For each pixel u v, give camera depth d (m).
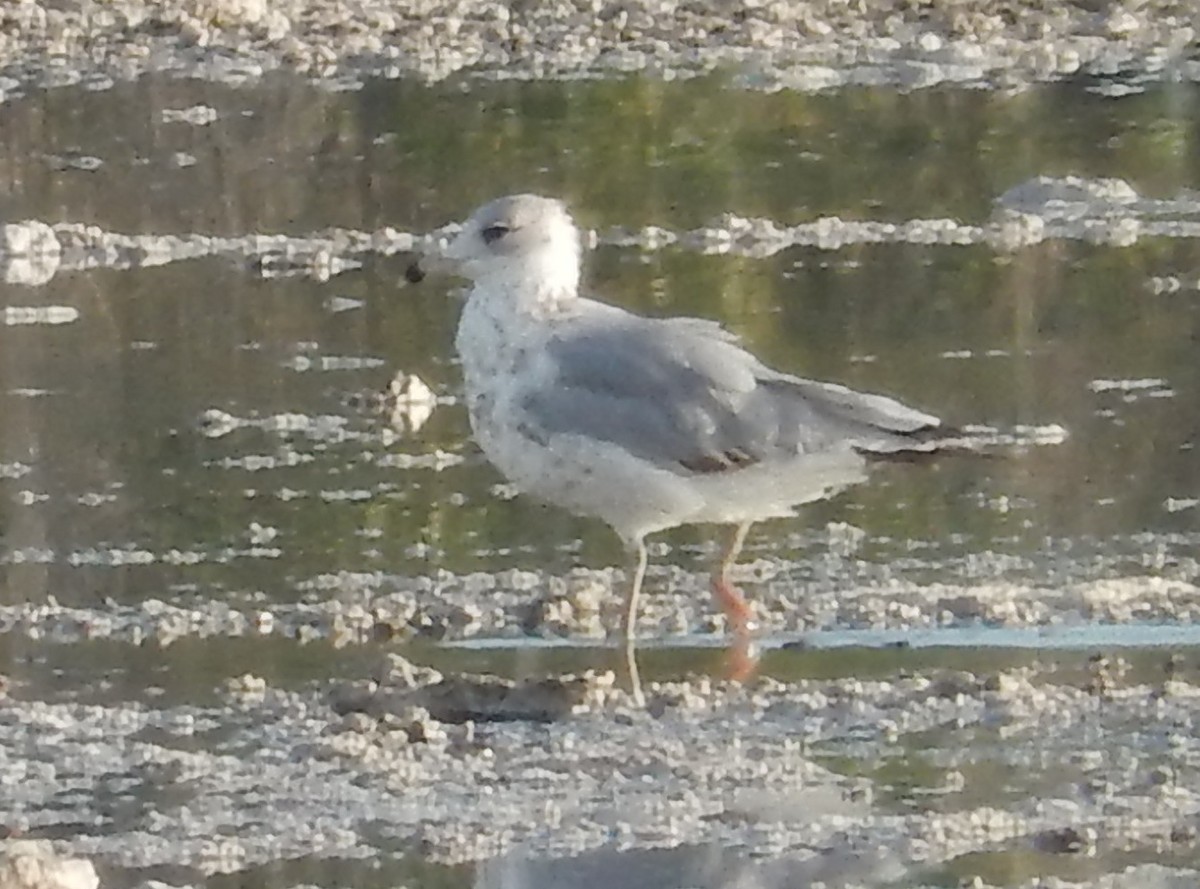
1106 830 10.09
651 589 12.98
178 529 13.88
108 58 23.06
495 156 20.50
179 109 21.77
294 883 9.70
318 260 18.25
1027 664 11.97
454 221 19.00
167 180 20.09
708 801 10.48
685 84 22.08
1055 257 17.91
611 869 9.78
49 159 20.64
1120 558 13.26
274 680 11.97
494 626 12.57
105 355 16.58
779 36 23.34
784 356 16.09
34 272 18.19
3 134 21.22
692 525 13.84
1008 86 21.97
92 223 19.14
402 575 13.22
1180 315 16.81
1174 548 13.39
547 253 12.28
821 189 19.44
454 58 22.88
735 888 9.55
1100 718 11.32
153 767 11.00
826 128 20.94
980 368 15.93
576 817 10.33
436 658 12.16
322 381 16.06
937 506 14.02
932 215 18.84
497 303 12.28
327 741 11.22
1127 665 11.90
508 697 11.66
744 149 20.48
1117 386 15.63
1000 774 10.73
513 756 11.04
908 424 11.82
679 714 11.46
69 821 10.40
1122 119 21.02
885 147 20.42
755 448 11.71
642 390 11.82
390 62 22.88
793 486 11.88
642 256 18.05
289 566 13.38
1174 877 9.62
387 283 17.80
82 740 11.28
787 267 17.80
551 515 14.02
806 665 12.01
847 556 13.38
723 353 11.95
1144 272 17.56
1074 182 19.39
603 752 11.05
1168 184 19.50
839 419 11.80
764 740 11.14
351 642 12.41
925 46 22.95
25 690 11.89
